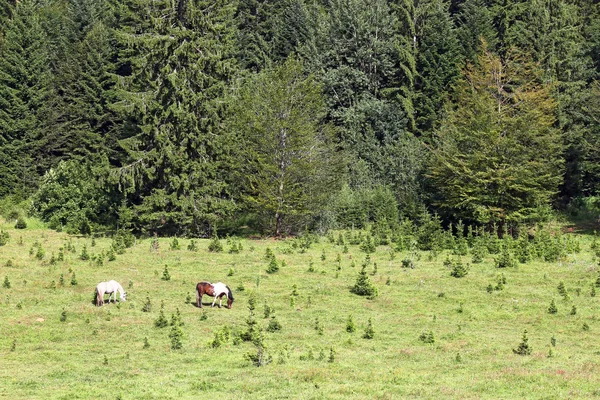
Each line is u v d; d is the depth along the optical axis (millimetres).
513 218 50906
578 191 64188
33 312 29266
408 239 46406
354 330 27938
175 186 50969
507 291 34344
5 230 51875
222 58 57219
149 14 53188
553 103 55500
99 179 51562
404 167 62094
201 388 19531
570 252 44031
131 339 26266
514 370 21234
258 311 30844
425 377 20750
